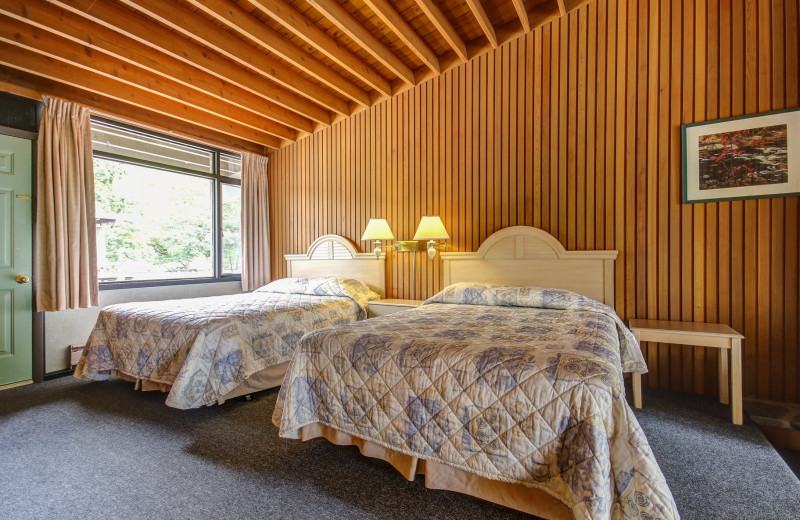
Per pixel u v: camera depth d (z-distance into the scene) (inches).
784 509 54.2
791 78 90.7
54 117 119.5
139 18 103.0
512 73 125.9
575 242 116.7
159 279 156.3
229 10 101.0
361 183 161.0
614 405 44.7
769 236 93.0
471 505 55.6
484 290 109.3
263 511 54.7
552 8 118.5
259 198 189.3
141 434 79.8
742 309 95.9
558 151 119.0
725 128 96.7
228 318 95.3
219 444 75.2
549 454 45.9
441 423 53.1
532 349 55.4
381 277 149.9
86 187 126.4
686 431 78.8
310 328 114.1
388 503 56.2
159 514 54.3
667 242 104.7
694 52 101.0
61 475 64.6
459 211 136.4
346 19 107.7
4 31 95.3
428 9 106.2
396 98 150.9
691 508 54.6
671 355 104.1
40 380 117.6
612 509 41.7
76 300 121.6
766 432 83.5
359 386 60.9
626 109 109.5
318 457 69.9
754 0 94.1
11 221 115.4
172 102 144.3
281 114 160.2
